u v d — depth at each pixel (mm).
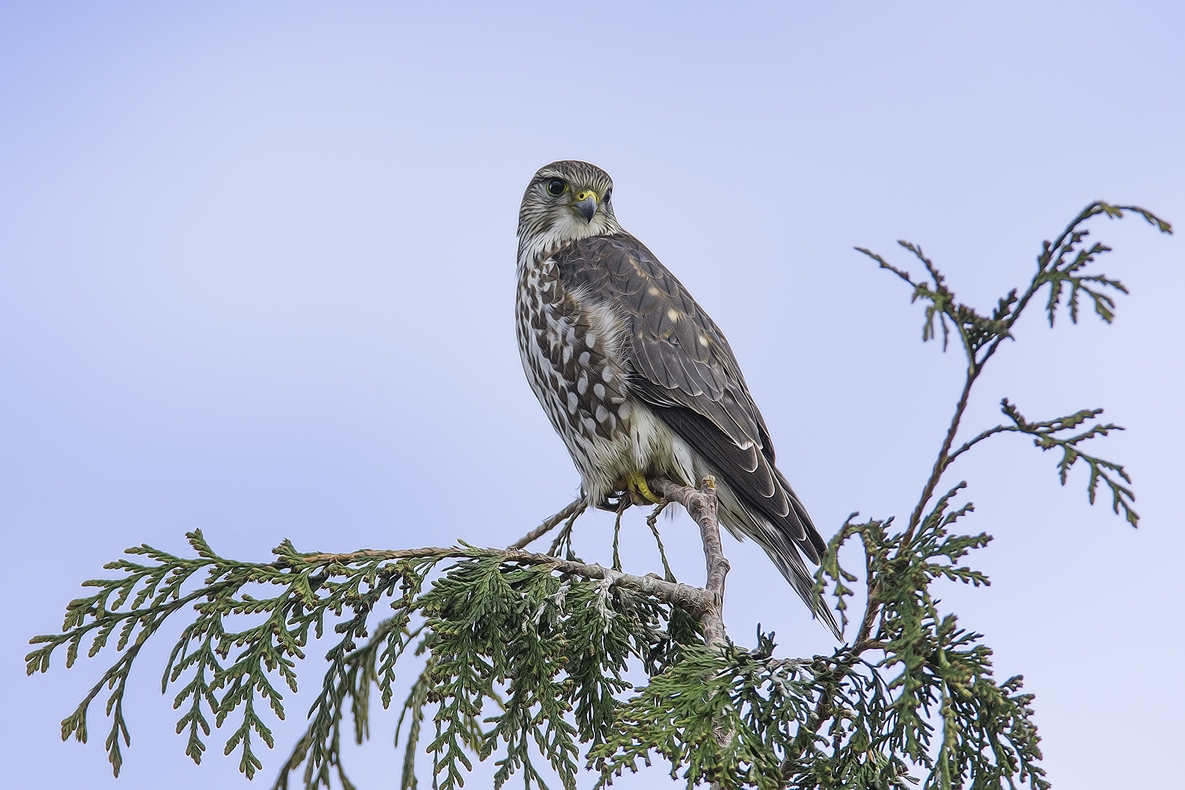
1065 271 5387
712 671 5793
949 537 5582
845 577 5203
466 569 6730
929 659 5621
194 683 6301
